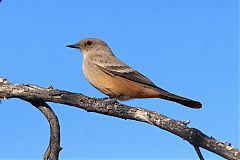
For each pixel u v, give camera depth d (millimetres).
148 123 10984
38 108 11547
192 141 10023
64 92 11633
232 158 9633
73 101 11602
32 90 11516
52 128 11133
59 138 11094
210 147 9797
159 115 10836
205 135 9969
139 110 11242
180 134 10258
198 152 10062
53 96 11516
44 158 10938
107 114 11562
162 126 10594
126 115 11359
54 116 11320
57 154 10906
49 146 11031
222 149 9703
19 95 11516
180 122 10406
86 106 11641
